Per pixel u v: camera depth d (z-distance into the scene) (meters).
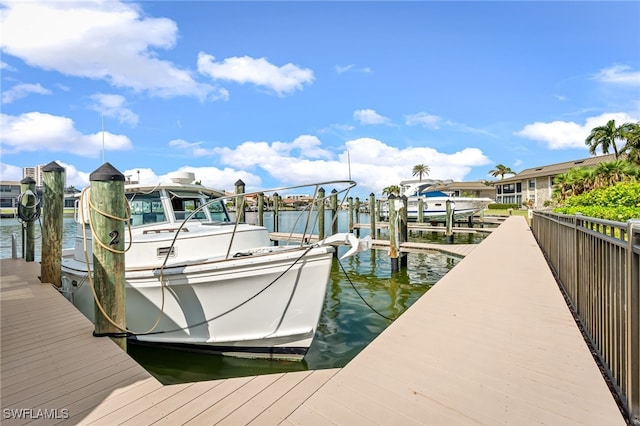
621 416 2.13
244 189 11.58
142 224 5.98
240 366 4.91
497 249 9.64
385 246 13.75
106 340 4.01
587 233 3.59
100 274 4.08
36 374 3.22
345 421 2.14
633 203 13.34
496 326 3.62
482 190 56.50
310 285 4.74
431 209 26.08
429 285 9.81
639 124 35.03
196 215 6.62
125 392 2.94
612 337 2.58
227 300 4.78
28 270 8.37
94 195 4.05
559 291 5.02
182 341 5.02
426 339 3.30
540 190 43.97
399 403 2.30
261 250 5.48
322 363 5.10
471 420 2.12
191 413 2.64
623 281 2.38
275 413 2.64
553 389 2.43
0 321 4.66
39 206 9.46
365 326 6.70
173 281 4.80
